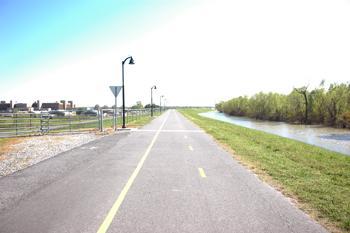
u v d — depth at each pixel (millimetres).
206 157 14750
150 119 58062
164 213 6730
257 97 87000
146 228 5867
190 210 6941
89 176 10430
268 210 6961
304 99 65125
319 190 8656
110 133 27750
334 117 55594
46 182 9531
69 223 6105
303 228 5914
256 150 17453
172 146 18828
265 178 10266
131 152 16234
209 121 55031
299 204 7426
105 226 5953
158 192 8445
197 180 9930
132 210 6922
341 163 14516
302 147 21203
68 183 9422
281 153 17047
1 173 10898
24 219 6320
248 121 73875
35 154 15398
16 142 20500
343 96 54438
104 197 7938
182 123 45500
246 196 8102
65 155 15133
